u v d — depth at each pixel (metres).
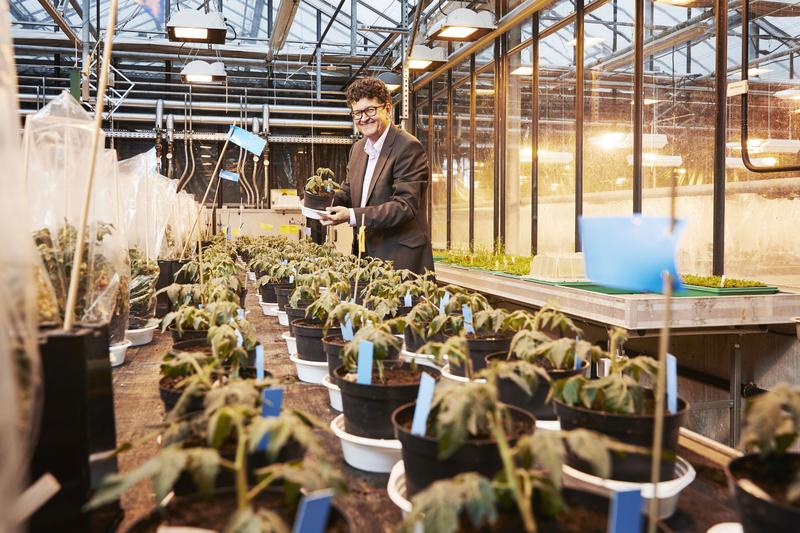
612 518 0.63
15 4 9.09
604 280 0.76
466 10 5.66
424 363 1.59
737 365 3.41
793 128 3.68
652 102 4.80
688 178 4.46
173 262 2.98
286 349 2.02
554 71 6.07
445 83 8.90
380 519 0.85
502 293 4.86
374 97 3.17
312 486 0.65
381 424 1.07
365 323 1.54
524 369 1.02
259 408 0.81
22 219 0.65
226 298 1.86
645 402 1.02
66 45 9.63
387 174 3.26
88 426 0.81
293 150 11.77
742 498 0.71
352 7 9.52
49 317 1.01
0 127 0.62
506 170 7.10
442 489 0.62
